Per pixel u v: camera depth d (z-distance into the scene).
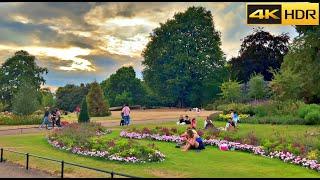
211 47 87.56
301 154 19.03
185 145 23.08
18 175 15.21
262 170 16.59
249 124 37.31
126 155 18.36
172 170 16.30
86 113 43.41
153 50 89.81
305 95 46.78
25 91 52.53
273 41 84.00
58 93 104.94
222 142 24.06
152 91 92.81
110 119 51.34
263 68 82.31
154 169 16.52
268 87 59.34
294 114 40.06
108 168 16.69
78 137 24.97
